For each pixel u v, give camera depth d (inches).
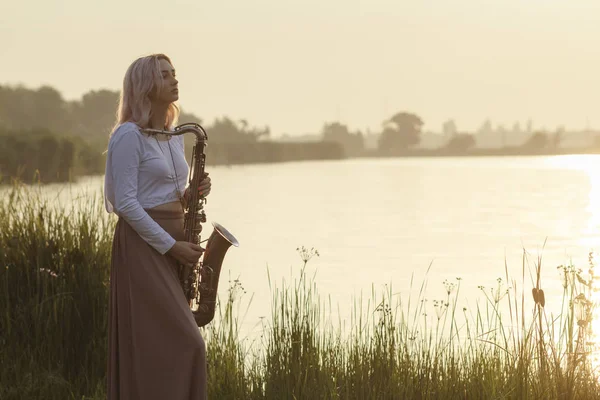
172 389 184.7
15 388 251.6
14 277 285.9
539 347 238.8
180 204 199.8
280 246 802.2
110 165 190.4
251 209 1320.1
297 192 1820.9
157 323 186.9
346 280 574.2
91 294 281.4
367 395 235.8
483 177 2610.7
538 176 2637.8
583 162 4753.9
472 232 944.9
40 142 1626.5
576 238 865.5
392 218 1151.0
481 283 557.0
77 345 274.7
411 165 4352.9
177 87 197.5
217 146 4633.4
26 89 4714.6
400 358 249.4
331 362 253.6
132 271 188.9
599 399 225.1
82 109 4692.4
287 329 261.9
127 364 189.0
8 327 270.2
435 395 235.6
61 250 294.7
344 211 1282.0
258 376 258.1
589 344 240.1
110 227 314.7
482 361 246.7
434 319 407.8
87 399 249.9
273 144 4990.2
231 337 280.5
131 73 193.0
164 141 196.7
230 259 697.6
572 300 249.9
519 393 225.1
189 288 199.8
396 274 607.5
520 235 904.3
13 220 309.6
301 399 237.6
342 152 5861.2
